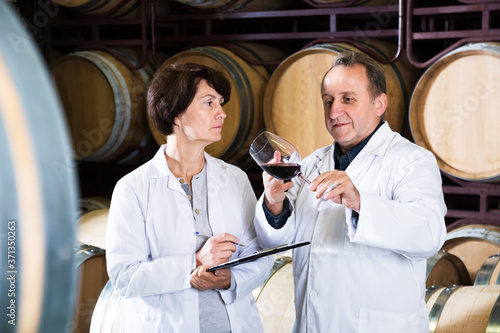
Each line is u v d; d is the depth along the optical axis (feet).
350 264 6.20
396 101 15.92
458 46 15.08
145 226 6.36
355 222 5.75
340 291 6.21
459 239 14.89
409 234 5.50
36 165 0.88
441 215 5.81
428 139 15.14
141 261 6.23
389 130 6.73
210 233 6.51
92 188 21.09
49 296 0.90
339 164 6.93
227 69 17.22
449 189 15.53
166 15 19.35
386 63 16.33
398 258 6.16
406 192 5.96
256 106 17.84
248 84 17.48
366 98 6.40
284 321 8.73
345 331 6.19
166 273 5.96
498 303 7.81
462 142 14.69
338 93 6.42
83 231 14.90
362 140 6.64
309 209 6.84
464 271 11.80
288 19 20.33
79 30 21.62
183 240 6.29
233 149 17.51
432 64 15.23
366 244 5.67
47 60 18.85
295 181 7.35
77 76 19.11
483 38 14.90
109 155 19.56
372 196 5.53
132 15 20.03
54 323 0.91
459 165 14.78
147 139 20.03
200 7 18.67
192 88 6.16
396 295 6.12
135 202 6.32
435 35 15.57
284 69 16.87
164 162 6.52
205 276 5.92
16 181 0.86
